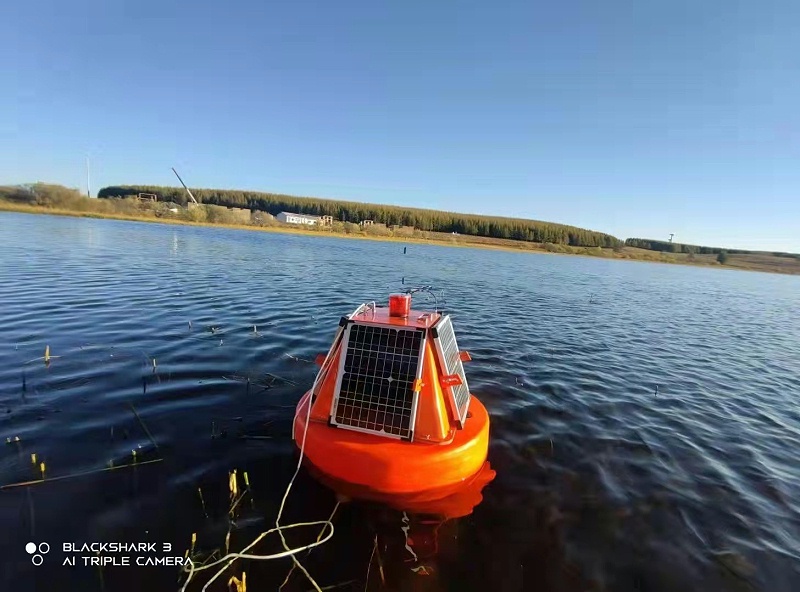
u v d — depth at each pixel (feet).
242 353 33.35
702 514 17.85
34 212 274.77
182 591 12.26
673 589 13.83
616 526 16.61
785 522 17.81
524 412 26.71
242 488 16.87
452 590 12.96
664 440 24.62
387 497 16.44
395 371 17.66
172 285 62.95
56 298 48.98
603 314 71.61
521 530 15.87
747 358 48.88
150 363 29.81
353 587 12.76
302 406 20.12
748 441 25.68
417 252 217.77
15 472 16.85
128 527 14.52
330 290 70.03
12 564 12.73
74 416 21.63
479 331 50.11
